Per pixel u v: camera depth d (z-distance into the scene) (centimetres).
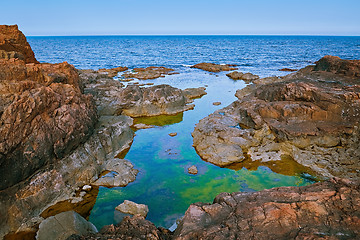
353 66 2748
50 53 10381
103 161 1914
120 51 11788
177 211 1489
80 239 1049
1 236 1239
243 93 3759
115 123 2272
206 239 935
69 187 1602
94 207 1517
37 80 1708
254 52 11275
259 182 1755
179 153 2155
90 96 2178
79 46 15788
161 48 14050
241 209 1071
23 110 1402
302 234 888
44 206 1455
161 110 3052
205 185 1733
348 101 2027
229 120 2466
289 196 1109
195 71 6162
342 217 944
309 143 1977
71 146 1706
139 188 1698
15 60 1708
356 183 1122
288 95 2419
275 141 2145
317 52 11069
